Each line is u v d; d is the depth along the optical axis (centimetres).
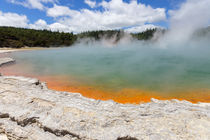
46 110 414
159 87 922
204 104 568
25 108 423
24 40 4941
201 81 1045
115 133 331
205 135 325
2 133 381
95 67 1642
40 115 389
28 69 1482
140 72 1378
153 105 512
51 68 1566
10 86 583
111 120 371
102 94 796
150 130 340
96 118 376
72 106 426
